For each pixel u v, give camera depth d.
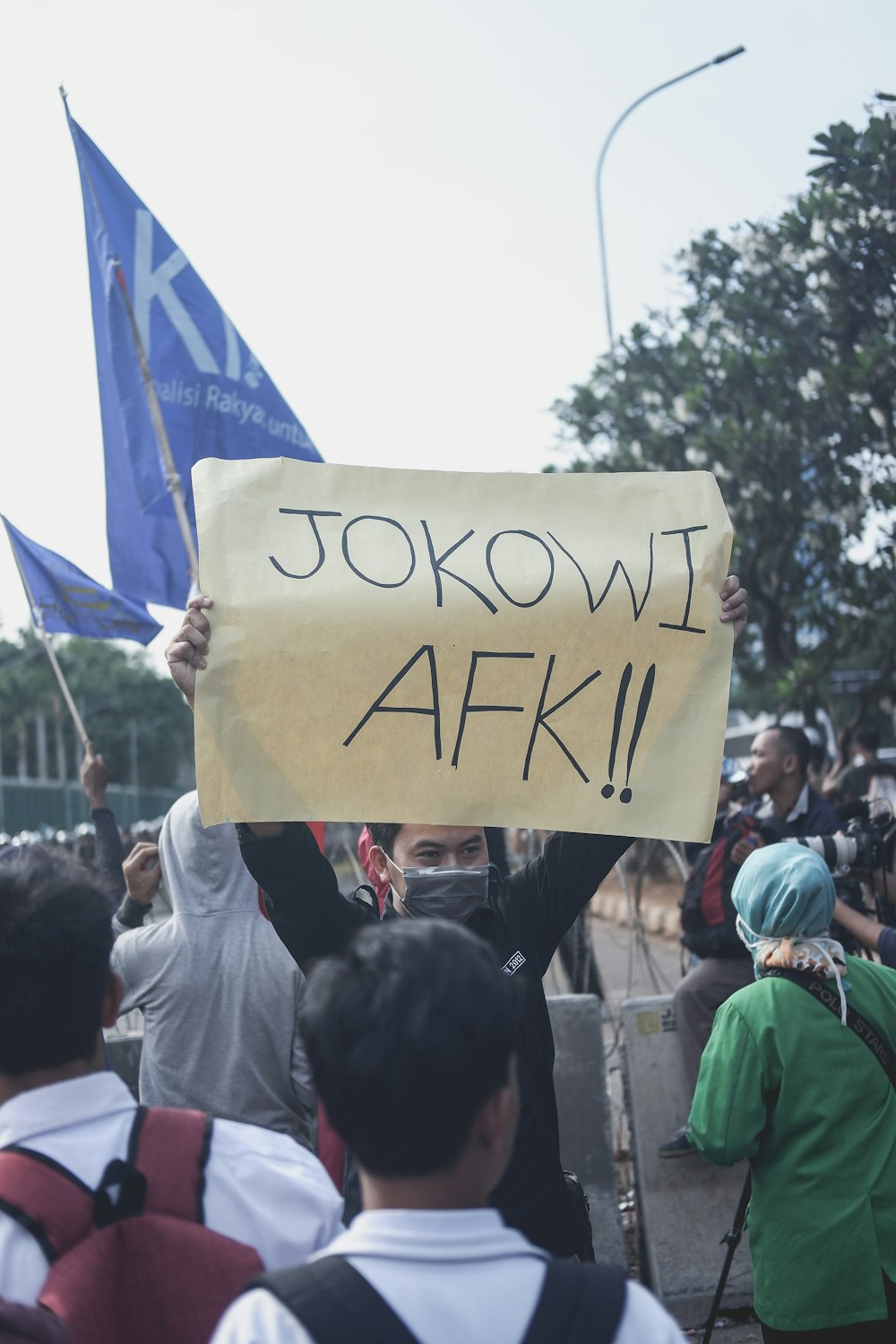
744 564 14.80
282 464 2.52
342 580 2.45
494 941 2.57
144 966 3.10
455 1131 1.31
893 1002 2.81
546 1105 2.44
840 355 12.95
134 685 78.69
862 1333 2.61
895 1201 2.65
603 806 2.45
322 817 2.36
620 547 2.57
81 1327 1.46
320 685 2.40
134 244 6.21
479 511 2.57
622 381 15.52
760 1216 2.74
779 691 14.54
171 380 6.21
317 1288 1.23
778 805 5.16
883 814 4.09
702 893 4.60
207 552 2.42
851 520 13.74
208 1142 1.63
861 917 3.42
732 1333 4.27
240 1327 1.22
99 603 5.34
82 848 7.10
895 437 12.79
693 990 4.56
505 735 2.45
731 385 14.17
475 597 2.48
